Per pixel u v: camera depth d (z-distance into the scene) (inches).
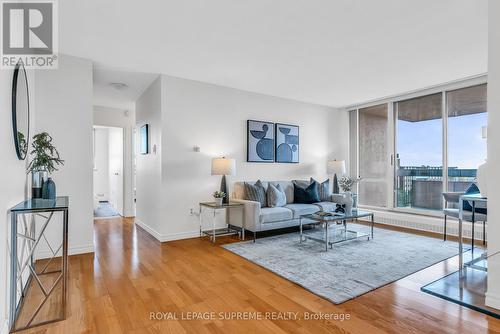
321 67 153.6
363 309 84.6
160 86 164.7
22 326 74.3
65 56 135.1
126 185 250.4
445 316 80.5
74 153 136.3
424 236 174.4
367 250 143.9
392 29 111.3
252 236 175.9
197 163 176.9
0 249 66.1
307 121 234.1
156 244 157.4
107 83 180.5
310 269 117.0
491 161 85.4
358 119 250.7
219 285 101.7
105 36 116.7
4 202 69.6
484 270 105.3
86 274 111.6
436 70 158.2
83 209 138.7
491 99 85.0
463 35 116.0
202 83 179.3
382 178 231.6
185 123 172.4
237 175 193.8
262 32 114.0
